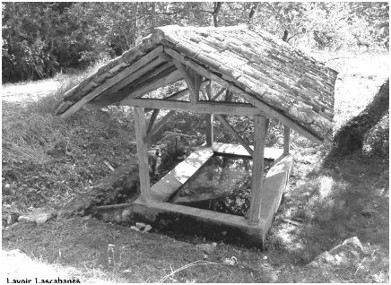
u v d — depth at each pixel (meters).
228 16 9.05
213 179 6.52
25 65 13.17
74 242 4.37
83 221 4.91
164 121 5.06
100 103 4.45
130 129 8.39
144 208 5.28
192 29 4.25
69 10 13.69
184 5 8.73
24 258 3.77
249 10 9.02
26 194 5.70
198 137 8.66
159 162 7.26
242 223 4.72
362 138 7.42
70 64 15.02
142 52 3.64
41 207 5.55
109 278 3.55
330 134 7.67
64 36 14.41
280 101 3.50
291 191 6.22
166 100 4.57
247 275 3.81
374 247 4.30
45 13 14.03
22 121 6.96
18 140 6.49
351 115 8.74
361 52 13.50
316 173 6.75
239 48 4.51
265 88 3.60
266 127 4.44
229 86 3.70
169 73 4.48
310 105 4.00
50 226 4.77
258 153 4.41
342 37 8.52
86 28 14.18
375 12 7.76
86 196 5.54
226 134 8.63
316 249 4.57
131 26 9.10
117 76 3.92
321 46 9.91
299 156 7.51
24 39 13.42
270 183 5.81
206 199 5.79
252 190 4.59
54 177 6.21
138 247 4.27
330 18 8.10
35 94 9.12
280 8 7.80
